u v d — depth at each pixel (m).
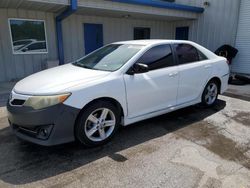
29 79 3.49
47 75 3.49
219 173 2.71
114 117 3.40
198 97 4.71
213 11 11.14
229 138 3.63
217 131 3.88
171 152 3.17
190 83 4.40
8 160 2.96
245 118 4.50
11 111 3.01
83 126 3.08
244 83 7.81
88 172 2.71
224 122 4.29
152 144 3.40
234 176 2.66
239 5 10.03
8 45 8.02
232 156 3.09
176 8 10.38
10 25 7.93
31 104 2.87
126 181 2.55
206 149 3.27
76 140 3.18
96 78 3.24
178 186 2.47
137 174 2.68
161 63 3.95
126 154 3.11
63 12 8.11
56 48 9.21
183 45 4.42
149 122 4.24
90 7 7.86
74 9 7.34
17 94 3.07
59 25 8.82
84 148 3.26
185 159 3.00
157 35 12.90
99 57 4.06
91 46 10.41
